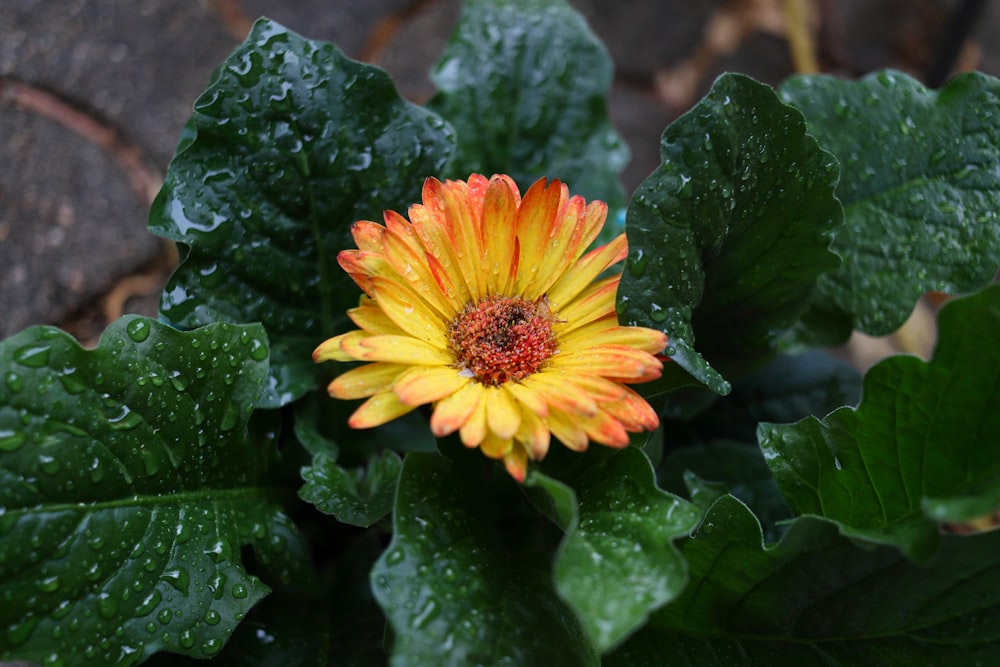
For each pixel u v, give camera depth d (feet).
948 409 1.24
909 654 1.29
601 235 1.57
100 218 1.82
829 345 1.52
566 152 1.60
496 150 1.58
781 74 2.38
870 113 1.51
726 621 1.33
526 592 1.27
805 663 1.31
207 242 1.37
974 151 1.48
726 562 1.29
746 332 1.45
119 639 1.23
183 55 1.96
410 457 1.27
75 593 1.22
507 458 1.19
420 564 1.22
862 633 1.30
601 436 1.19
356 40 2.13
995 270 1.44
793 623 1.31
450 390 1.22
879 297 1.49
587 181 1.60
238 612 1.28
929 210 1.48
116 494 1.25
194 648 1.26
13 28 1.89
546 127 1.60
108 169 1.86
